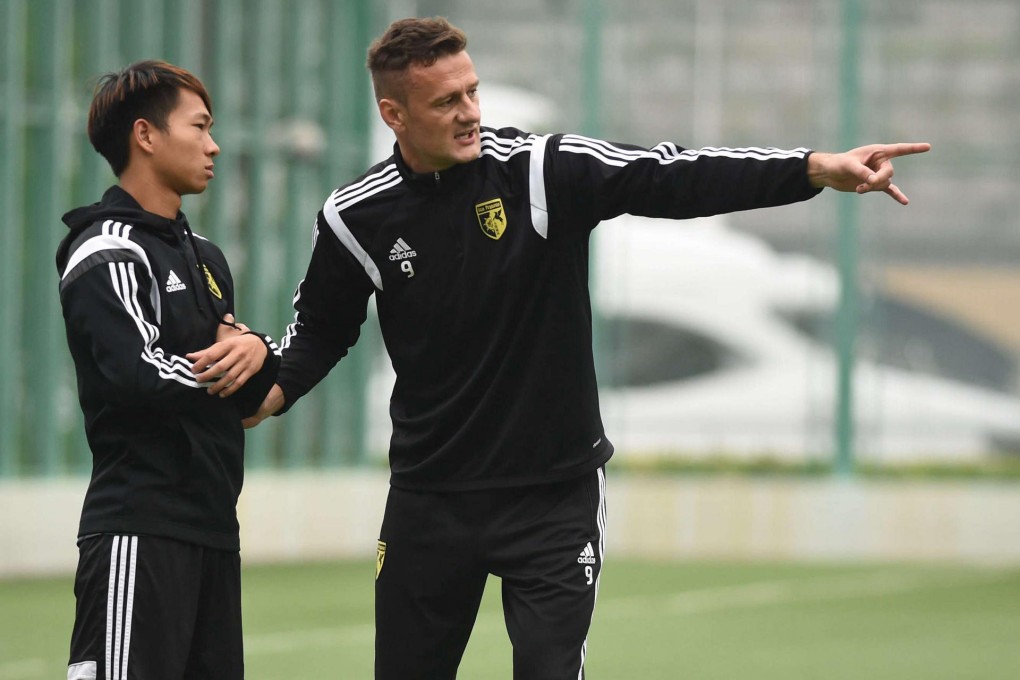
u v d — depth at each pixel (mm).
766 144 49031
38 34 37969
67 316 13938
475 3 48688
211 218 42281
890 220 48750
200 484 14109
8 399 37500
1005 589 40250
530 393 14508
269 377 14719
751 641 31203
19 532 37344
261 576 40438
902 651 29922
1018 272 48250
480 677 26344
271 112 43781
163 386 13531
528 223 14172
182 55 41094
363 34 46469
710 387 51656
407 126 14109
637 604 37062
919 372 48781
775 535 48375
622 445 50844
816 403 49750
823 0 48562
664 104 49281
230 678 14477
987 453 48688
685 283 52000
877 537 47938
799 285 52438
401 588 15141
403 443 14992
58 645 28688
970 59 48344
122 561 13750
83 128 38844
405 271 14570
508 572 14750
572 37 48844
